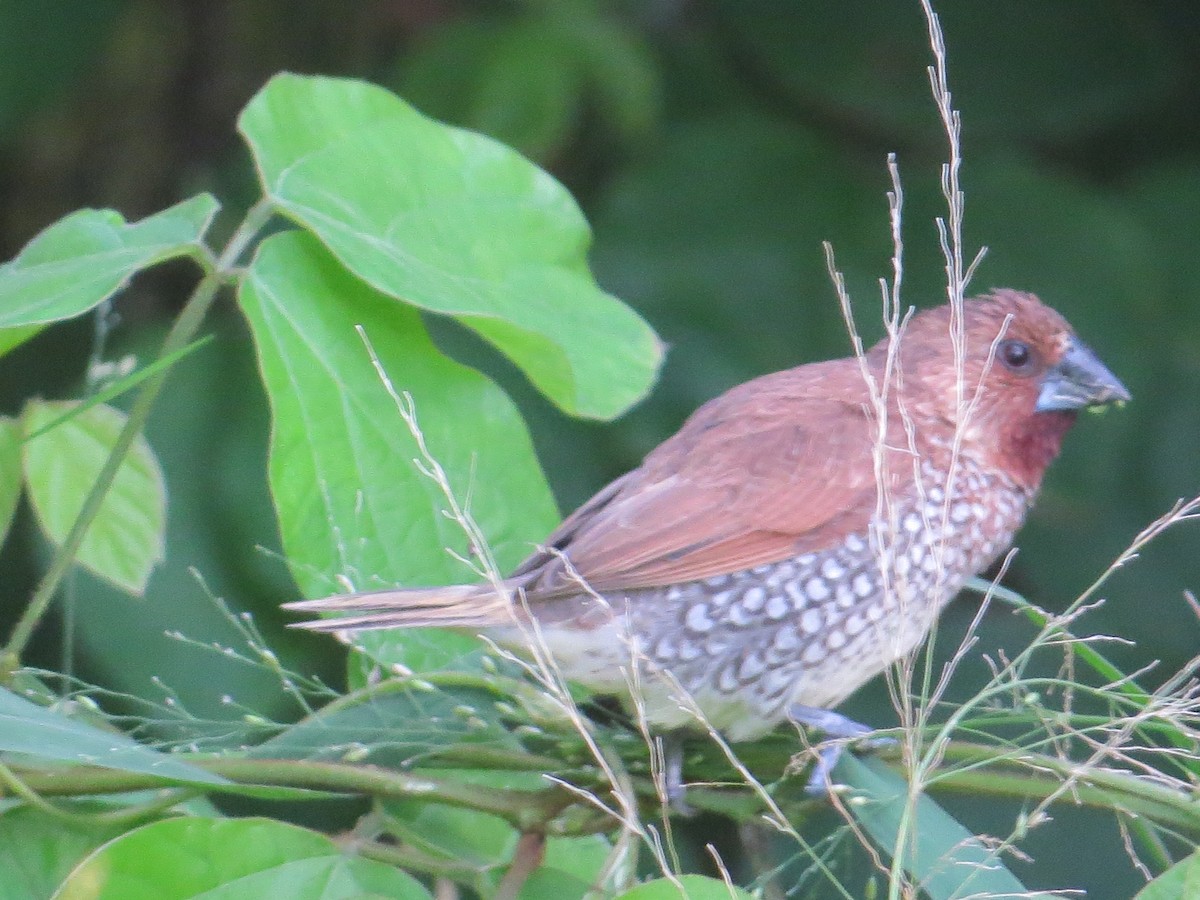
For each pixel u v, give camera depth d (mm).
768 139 10586
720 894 4047
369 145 5320
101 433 5266
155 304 10703
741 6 10914
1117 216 10375
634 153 10578
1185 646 9648
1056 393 6480
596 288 5496
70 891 4168
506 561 5324
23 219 11430
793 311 10125
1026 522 9875
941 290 10227
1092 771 4582
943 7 10891
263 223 5105
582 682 5750
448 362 5375
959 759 4734
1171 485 9852
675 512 5922
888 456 6141
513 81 9664
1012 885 4539
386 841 5551
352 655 5457
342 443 5109
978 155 10664
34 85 10133
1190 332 10141
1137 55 10875
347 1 11156
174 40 11344
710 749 5684
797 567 5953
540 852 4746
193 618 8539
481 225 5387
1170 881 4207
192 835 4312
